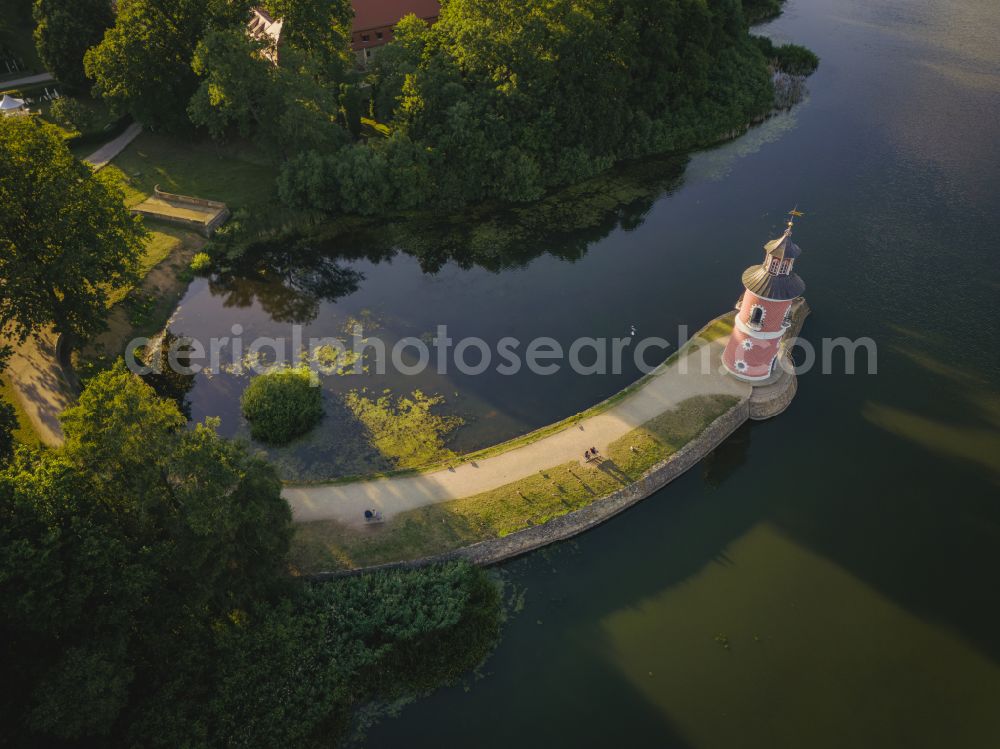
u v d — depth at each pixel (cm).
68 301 5453
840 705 3938
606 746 3769
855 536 4781
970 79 10169
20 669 3259
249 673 3841
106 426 3469
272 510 3934
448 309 6619
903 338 6175
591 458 5019
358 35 9606
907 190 7956
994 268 6862
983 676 4072
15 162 5066
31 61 9594
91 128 8506
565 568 4588
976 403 5625
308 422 5391
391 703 3925
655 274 6969
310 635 4044
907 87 10025
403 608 4166
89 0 8488
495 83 7925
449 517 4672
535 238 7506
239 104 7194
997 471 5150
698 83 8950
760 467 5228
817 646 4200
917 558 4650
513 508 4722
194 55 7300
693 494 5031
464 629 4147
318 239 7475
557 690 3991
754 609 4378
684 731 3831
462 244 7444
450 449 5253
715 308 6538
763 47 10531
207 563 3719
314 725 3775
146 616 3656
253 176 8069
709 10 9031
